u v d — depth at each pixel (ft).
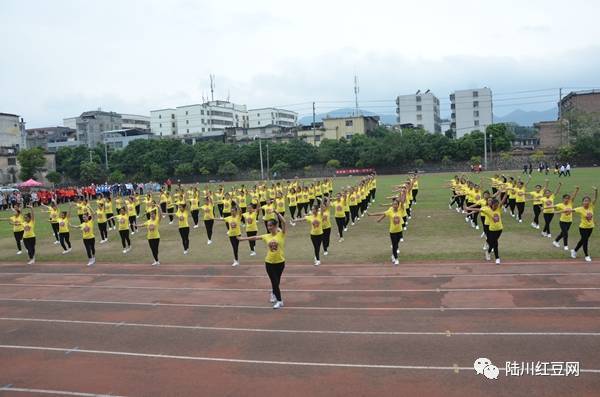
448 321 33.78
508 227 70.18
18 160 217.15
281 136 321.52
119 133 341.82
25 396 26.81
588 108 283.18
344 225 74.33
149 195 92.79
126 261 61.57
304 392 25.22
